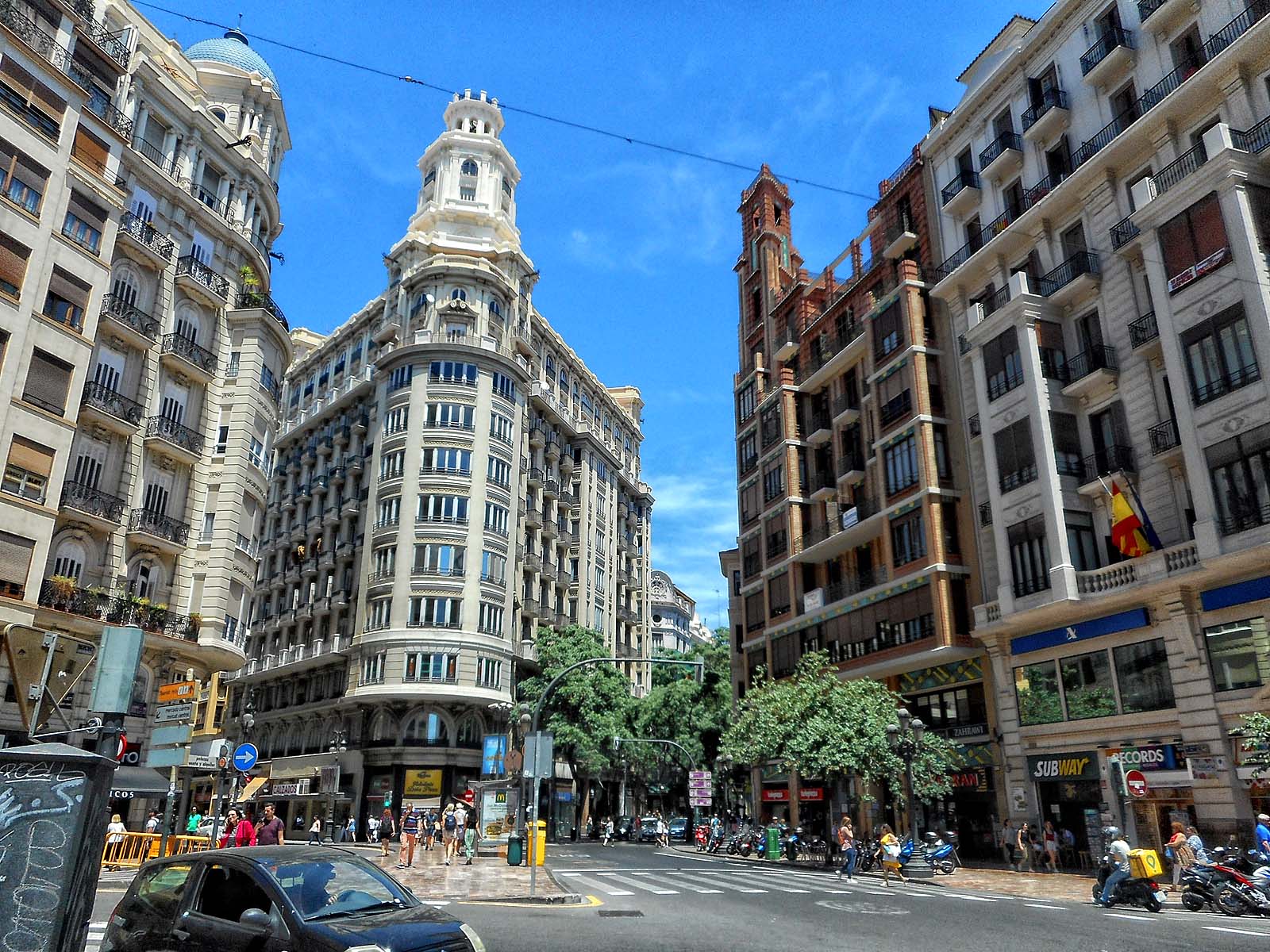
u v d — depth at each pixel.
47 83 25.56
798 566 40.66
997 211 32.41
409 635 47.69
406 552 49.50
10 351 23.62
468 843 28.20
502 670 50.06
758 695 33.09
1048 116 29.61
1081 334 27.94
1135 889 15.38
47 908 5.14
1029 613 26.50
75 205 26.11
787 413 43.16
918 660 31.53
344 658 51.16
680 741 53.22
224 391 31.94
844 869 24.16
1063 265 28.33
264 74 39.12
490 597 50.34
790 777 39.59
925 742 28.05
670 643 105.44
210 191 33.06
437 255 57.78
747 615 45.03
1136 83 27.12
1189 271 22.88
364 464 55.56
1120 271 26.48
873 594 34.53
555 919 13.55
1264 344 20.81
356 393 58.31
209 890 7.26
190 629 28.27
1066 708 25.80
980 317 30.81
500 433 53.50
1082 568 26.03
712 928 12.51
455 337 54.06
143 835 21.64
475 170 62.06
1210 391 22.09
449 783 46.00
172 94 31.16
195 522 29.84
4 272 23.72
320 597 55.19
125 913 7.58
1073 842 25.08
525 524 56.72
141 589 27.89
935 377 34.19
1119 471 24.86
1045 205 29.09
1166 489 24.27
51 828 5.29
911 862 22.72
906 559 33.16
